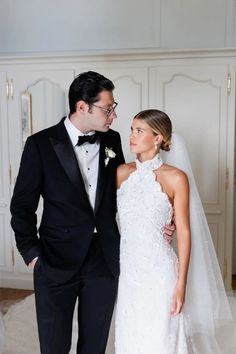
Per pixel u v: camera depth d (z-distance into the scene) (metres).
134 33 3.93
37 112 3.72
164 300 1.84
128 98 3.55
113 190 1.99
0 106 3.78
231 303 3.26
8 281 3.98
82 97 1.81
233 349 2.58
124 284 1.90
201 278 2.21
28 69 3.68
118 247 2.00
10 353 2.72
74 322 3.16
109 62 3.54
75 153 1.92
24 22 4.15
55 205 1.89
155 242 1.83
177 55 3.43
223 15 3.77
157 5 3.86
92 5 3.98
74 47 4.07
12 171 3.82
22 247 1.92
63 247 1.89
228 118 3.44
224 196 3.52
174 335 1.87
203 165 3.53
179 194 1.82
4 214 3.88
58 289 1.89
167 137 1.87
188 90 3.47
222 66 3.39
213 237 3.59
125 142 3.59
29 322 3.20
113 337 2.87
